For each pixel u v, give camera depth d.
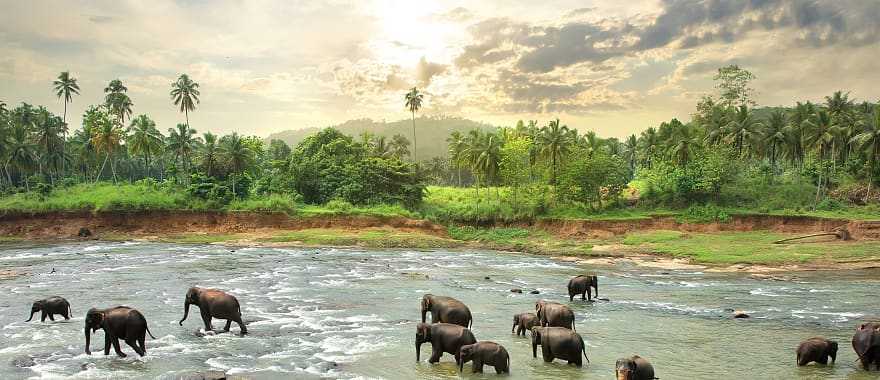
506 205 72.81
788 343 18.95
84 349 17.14
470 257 51.31
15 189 81.75
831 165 72.50
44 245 59.06
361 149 87.25
